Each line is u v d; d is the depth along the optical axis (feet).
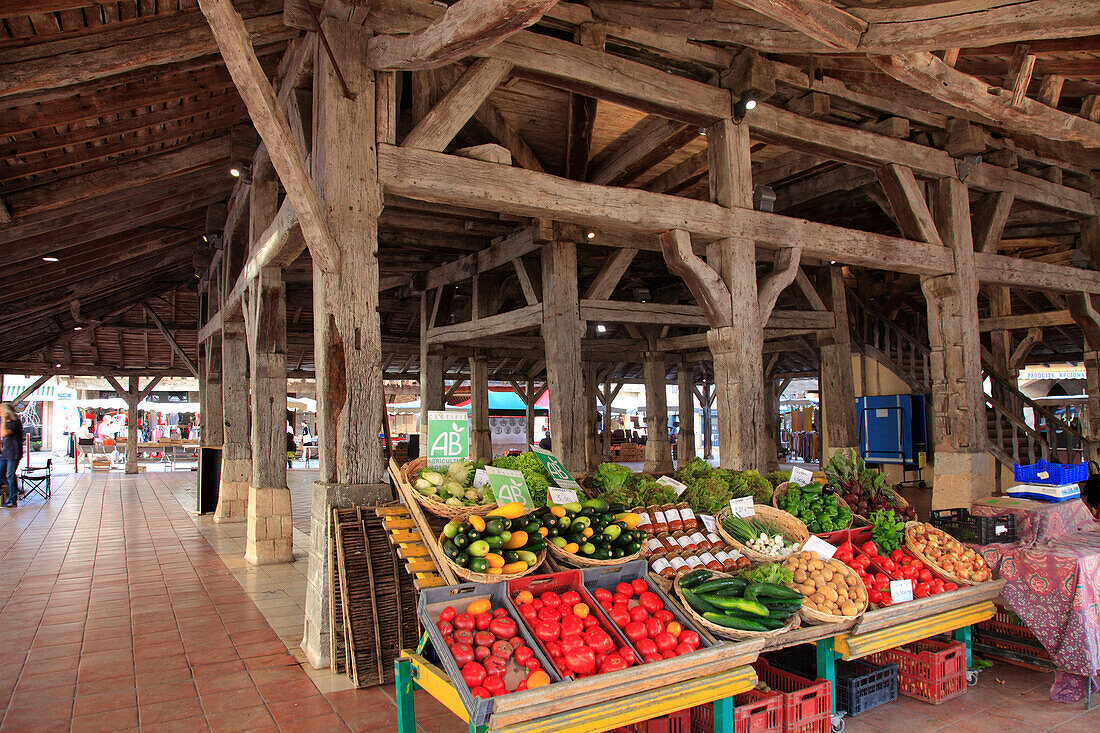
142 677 13.51
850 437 34.35
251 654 14.84
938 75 16.25
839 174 28.89
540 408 72.64
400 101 23.00
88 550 26.40
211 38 16.49
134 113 20.65
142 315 53.52
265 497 24.26
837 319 34.88
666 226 19.25
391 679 13.29
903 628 11.92
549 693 8.05
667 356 53.36
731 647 9.60
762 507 13.67
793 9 13.44
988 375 40.45
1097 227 29.89
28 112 17.75
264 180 25.36
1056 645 12.71
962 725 11.55
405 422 94.53
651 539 12.01
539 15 11.18
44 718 11.64
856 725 11.55
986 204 26.78
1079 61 18.28
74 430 85.15
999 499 15.85
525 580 9.88
